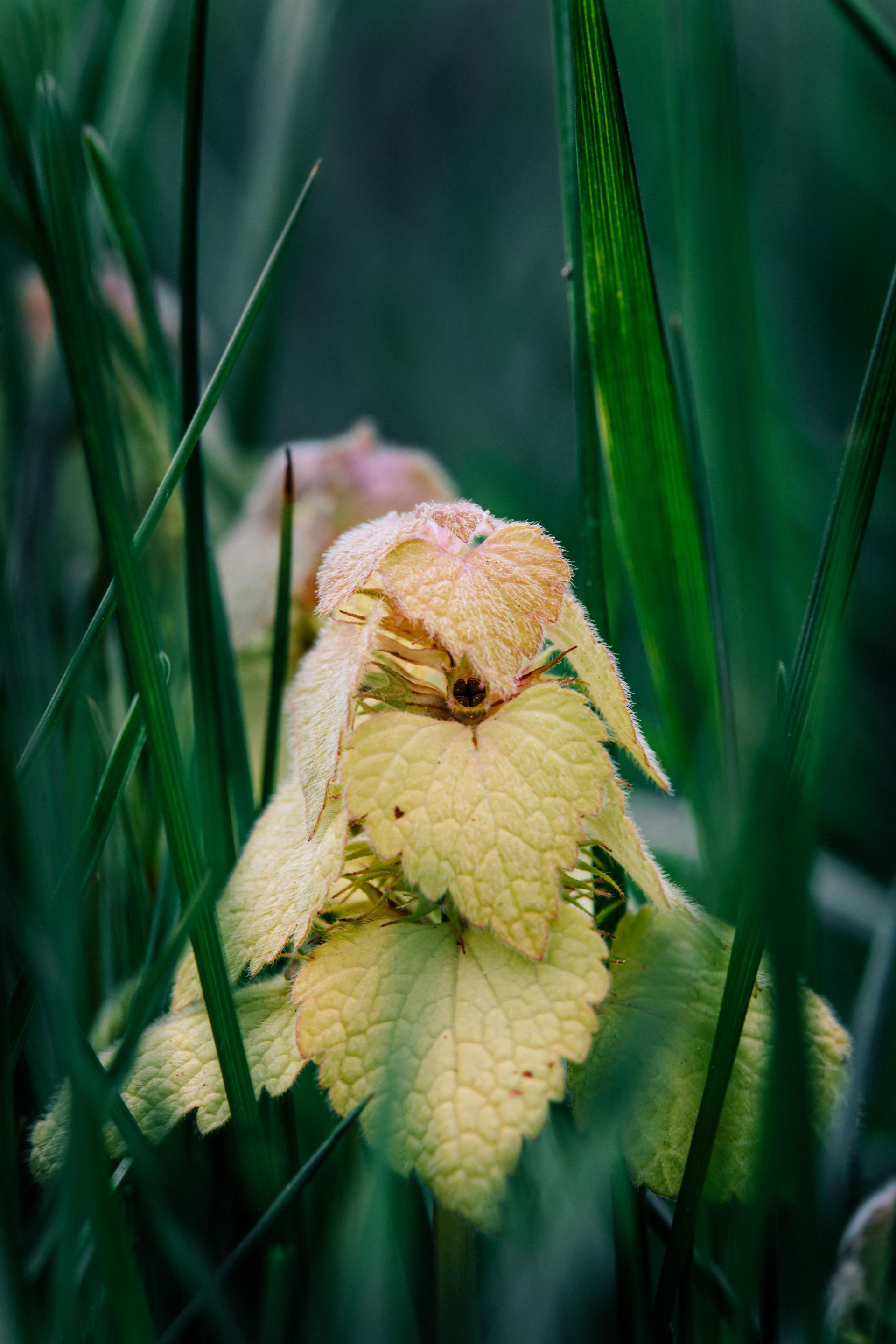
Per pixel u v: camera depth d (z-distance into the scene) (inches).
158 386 8.7
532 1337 5.2
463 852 5.1
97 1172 4.7
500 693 5.0
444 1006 5.1
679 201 7.7
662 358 6.3
